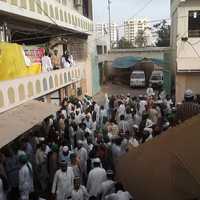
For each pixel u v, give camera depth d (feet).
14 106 35.91
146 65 123.75
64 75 57.72
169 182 14.24
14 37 52.80
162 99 56.44
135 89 112.37
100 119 47.80
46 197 29.43
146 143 17.03
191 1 70.49
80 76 74.08
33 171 30.89
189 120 13.91
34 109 37.83
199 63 71.00
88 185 25.43
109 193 23.11
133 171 18.10
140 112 47.03
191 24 71.56
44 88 46.32
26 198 26.71
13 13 37.42
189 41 71.97
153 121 42.14
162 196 14.58
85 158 30.71
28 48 42.80
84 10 84.38
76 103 52.85
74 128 38.63
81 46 82.74
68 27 61.11
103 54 112.06
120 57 109.81
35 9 44.19
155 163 15.60
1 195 25.34
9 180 28.60
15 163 28.89
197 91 72.54
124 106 48.29
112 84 125.80
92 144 33.42
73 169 27.50
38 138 35.86
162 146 15.21
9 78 35.22
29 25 48.73
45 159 30.99
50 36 60.29
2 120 31.89
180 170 13.56
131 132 39.60
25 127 30.86
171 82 96.99
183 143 13.84
